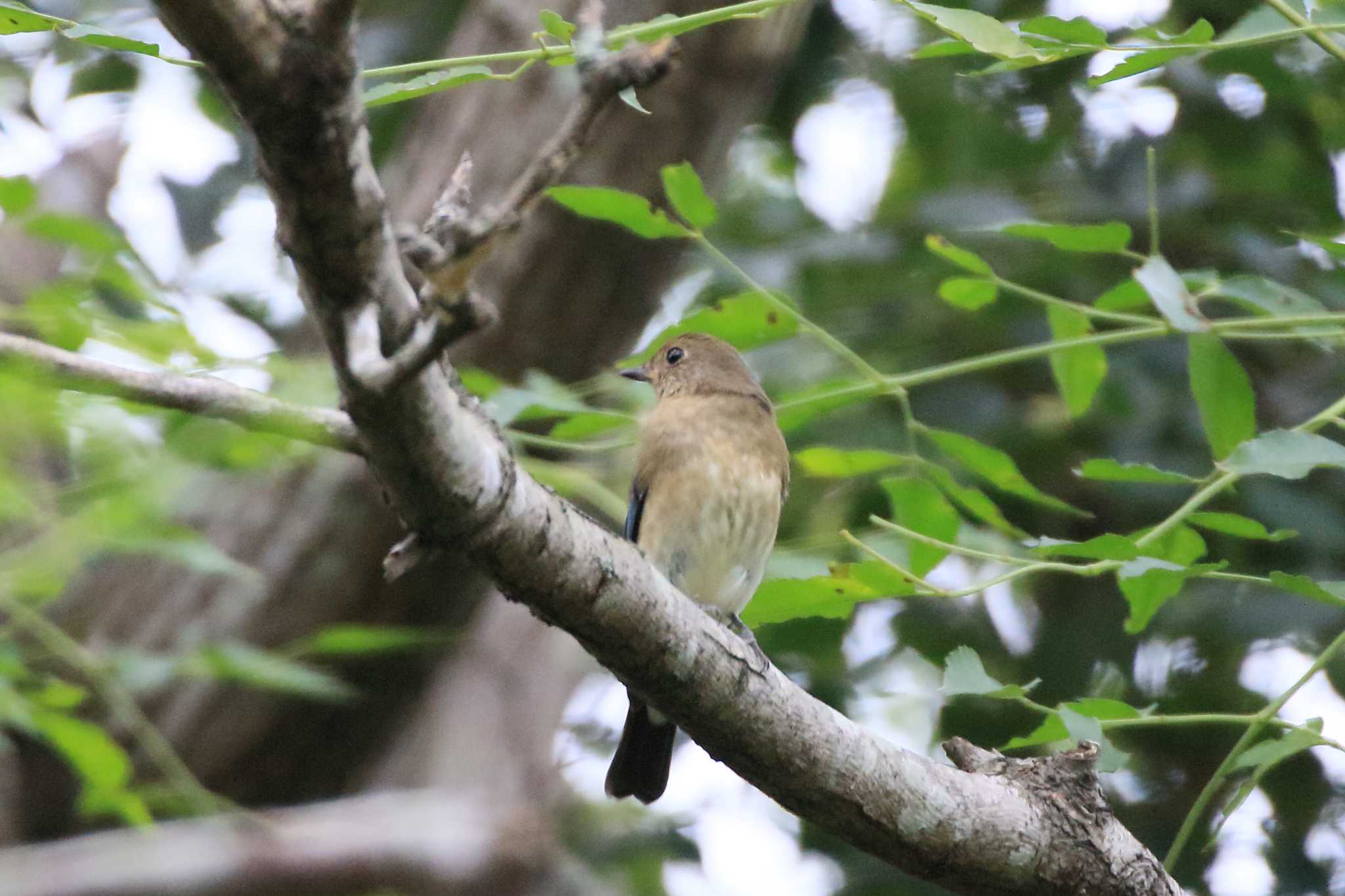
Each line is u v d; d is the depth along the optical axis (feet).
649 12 36.29
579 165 36.91
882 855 22.88
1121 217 41.47
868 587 23.70
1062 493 41.22
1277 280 39.47
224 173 43.39
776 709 21.43
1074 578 41.70
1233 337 26.58
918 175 47.16
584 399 38.86
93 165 46.03
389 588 37.42
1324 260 40.91
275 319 43.93
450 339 14.92
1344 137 43.14
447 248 14.47
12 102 43.24
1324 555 38.19
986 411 40.50
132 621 36.01
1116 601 40.91
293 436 17.66
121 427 28.68
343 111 13.62
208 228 42.91
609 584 19.49
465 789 37.11
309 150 13.71
